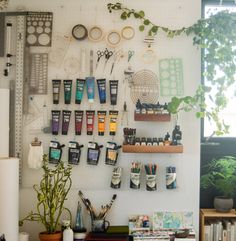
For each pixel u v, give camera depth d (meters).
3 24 3.11
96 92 3.13
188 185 3.11
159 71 3.12
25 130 3.13
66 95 3.10
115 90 3.09
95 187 3.12
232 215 3.04
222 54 2.98
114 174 3.04
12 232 2.61
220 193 3.33
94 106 3.13
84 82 3.12
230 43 2.97
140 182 3.09
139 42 3.12
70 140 3.13
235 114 3.36
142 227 3.02
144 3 3.12
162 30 3.11
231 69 2.99
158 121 3.04
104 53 3.13
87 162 3.10
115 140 3.11
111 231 2.95
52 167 3.12
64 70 3.14
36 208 3.11
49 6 3.14
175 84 3.12
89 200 3.10
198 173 3.11
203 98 3.01
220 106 3.03
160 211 3.10
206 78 3.05
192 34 3.11
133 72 3.12
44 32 3.13
